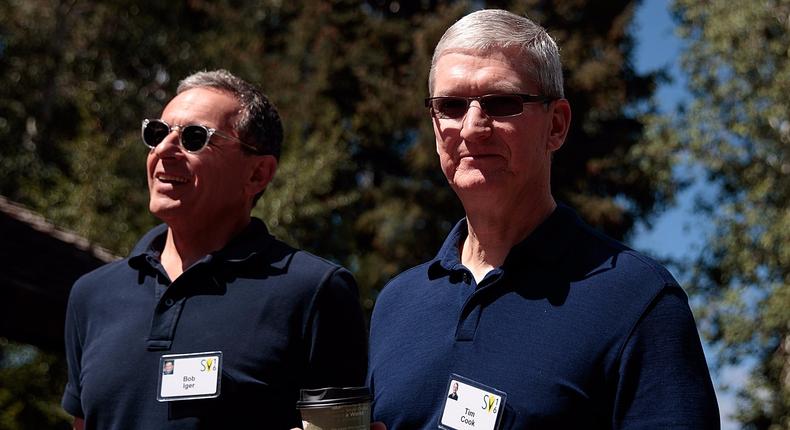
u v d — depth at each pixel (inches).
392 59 845.2
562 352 93.5
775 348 626.2
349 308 119.7
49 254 308.8
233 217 125.9
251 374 113.1
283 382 114.3
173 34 743.7
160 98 746.8
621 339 92.6
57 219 548.7
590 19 823.1
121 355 116.8
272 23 870.4
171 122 124.8
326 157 596.1
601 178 794.2
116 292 123.1
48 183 700.7
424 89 781.9
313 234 604.1
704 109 645.3
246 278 118.4
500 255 103.7
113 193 568.7
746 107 632.4
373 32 836.0
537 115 102.3
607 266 96.6
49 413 403.5
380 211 761.0
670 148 664.4
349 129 794.8
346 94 833.5
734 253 633.6
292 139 601.3
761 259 629.3
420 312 105.0
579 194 781.9
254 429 112.3
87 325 124.0
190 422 111.4
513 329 96.5
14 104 705.0
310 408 90.7
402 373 101.6
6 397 387.2
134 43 735.1
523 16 105.5
